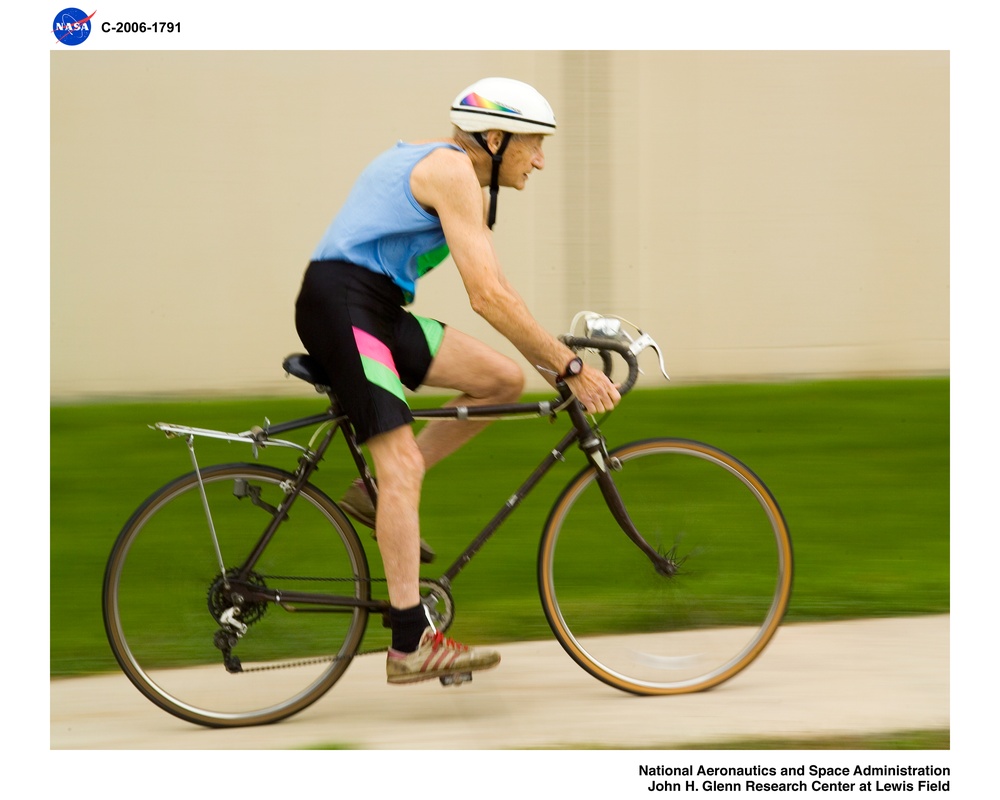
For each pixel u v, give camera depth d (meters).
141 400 26.12
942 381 26.92
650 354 26.73
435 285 26.14
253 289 26.36
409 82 26.12
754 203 26.88
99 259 25.95
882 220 27.22
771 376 27.22
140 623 13.12
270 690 13.42
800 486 20.30
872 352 27.41
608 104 26.27
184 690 13.23
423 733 12.91
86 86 25.64
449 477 20.16
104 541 18.03
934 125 27.14
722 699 13.62
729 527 14.09
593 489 13.97
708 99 26.59
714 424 23.41
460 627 15.58
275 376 26.50
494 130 12.80
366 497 13.45
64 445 22.34
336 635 13.52
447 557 17.12
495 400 13.60
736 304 27.00
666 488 14.02
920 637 15.16
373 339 12.66
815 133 26.89
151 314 26.14
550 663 14.84
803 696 13.58
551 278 26.39
